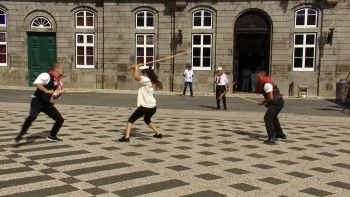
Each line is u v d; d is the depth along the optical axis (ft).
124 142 24.52
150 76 25.11
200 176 17.02
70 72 71.61
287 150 23.30
